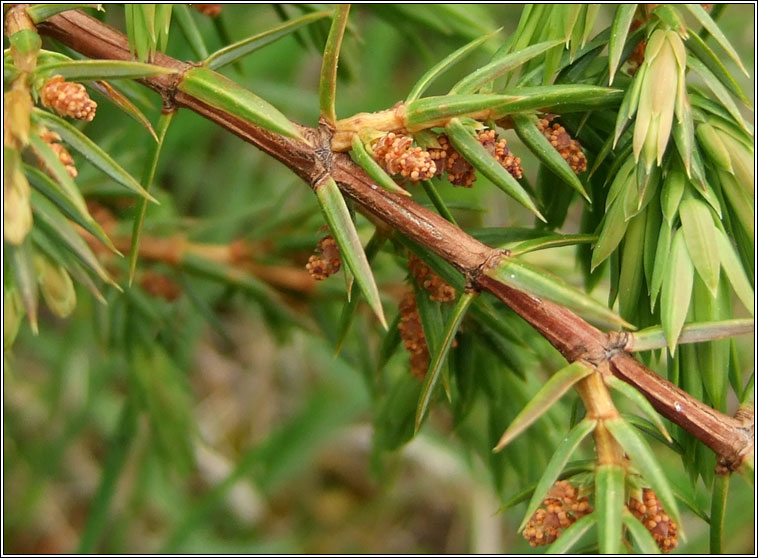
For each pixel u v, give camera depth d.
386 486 0.23
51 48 0.15
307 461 0.30
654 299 0.12
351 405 0.30
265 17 0.31
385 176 0.11
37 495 0.28
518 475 0.17
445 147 0.12
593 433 0.11
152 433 0.20
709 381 0.12
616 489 0.11
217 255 0.18
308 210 0.18
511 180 0.12
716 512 0.11
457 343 0.14
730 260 0.12
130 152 0.19
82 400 0.30
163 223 0.18
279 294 0.19
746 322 0.12
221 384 0.36
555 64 0.13
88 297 0.20
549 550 0.11
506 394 0.16
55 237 0.11
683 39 0.13
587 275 0.14
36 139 0.11
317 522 0.35
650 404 0.11
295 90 0.31
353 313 0.13
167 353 0.20
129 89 0.15
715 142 0.12
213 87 0.12
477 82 0.12
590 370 0.11
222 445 0.35
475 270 0.12
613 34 0.12
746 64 0.25
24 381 0.31
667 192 0.12
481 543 0.31
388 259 0.18
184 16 0.15
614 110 0.13
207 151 0.34
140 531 0.32
